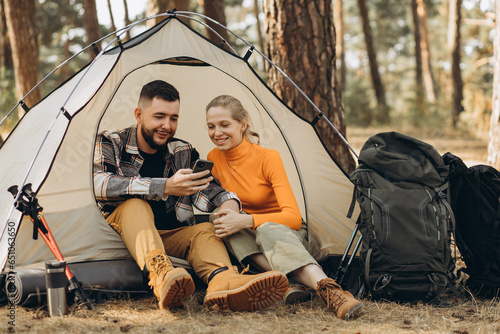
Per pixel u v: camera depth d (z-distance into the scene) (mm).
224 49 3227
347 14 33969
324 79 4590
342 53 20594
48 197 2771
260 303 2537
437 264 2715
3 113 10086
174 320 2467
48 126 2898
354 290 2885
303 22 4543
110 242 2836
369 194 2812
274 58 4660
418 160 2928
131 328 2348
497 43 5449
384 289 2738
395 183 2852
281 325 2385
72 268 2709
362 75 36656
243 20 32125
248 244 2805
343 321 2457
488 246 2861
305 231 3107
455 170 2936
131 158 3004
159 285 2482
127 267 2795
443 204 2807
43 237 2686
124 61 2943
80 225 2816
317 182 3350
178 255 2914
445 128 14656
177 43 3107
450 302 2812
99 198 2857
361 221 2818
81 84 2947
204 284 2947
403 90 38938
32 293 2529
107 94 2932
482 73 19672
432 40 34906
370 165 2900
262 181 3064
